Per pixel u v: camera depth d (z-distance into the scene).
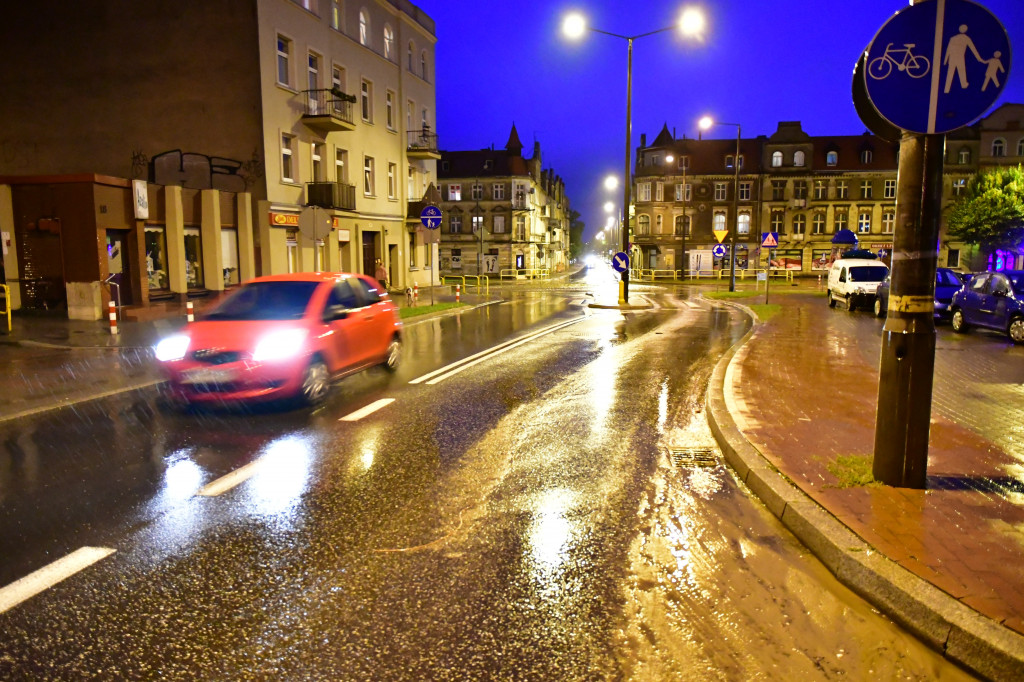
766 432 6.56
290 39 25.05
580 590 3.78
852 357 11.59
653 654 3.16
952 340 14.86
